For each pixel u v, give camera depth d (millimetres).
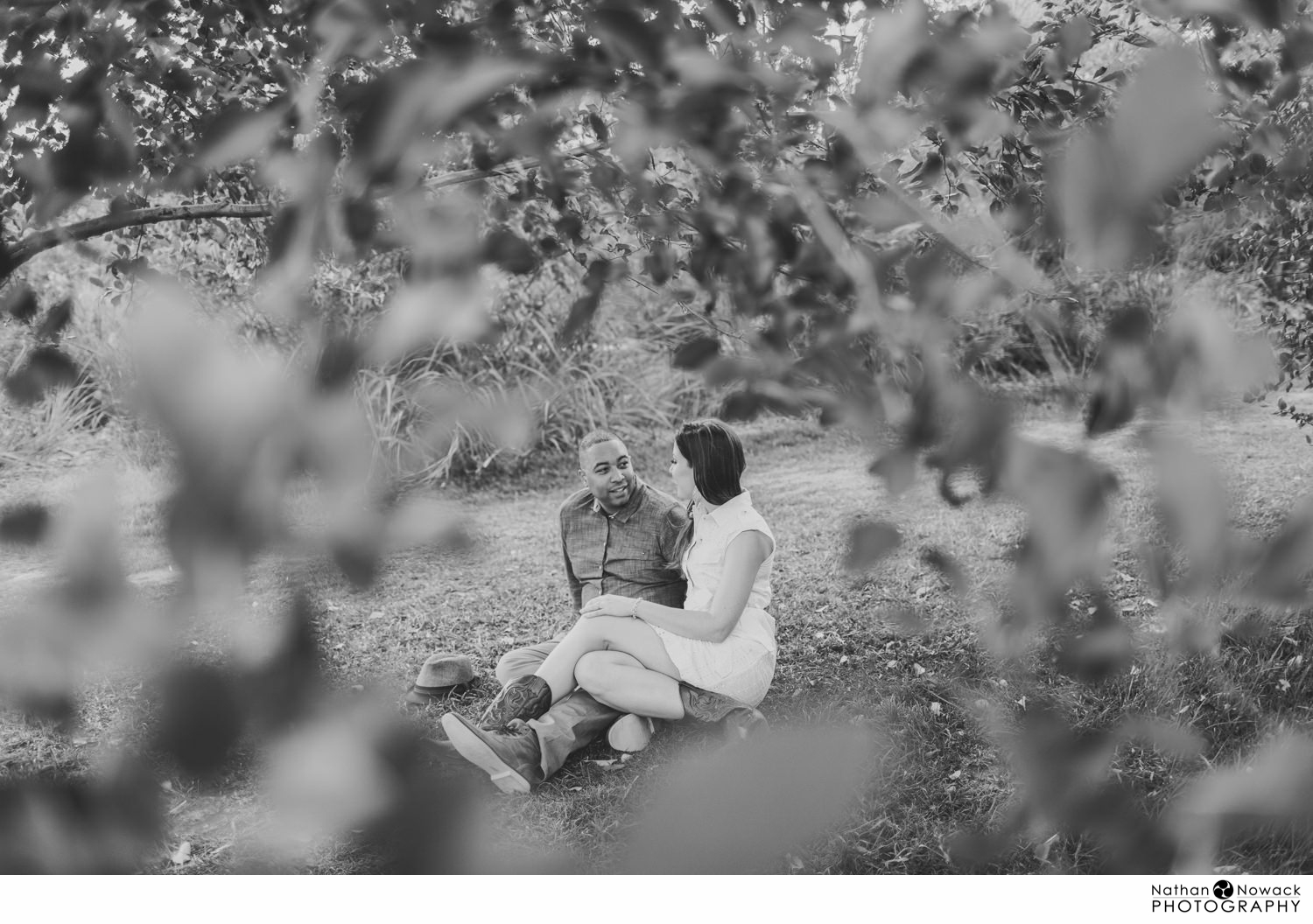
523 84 627
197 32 2072
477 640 4262
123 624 283
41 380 816
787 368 583
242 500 264
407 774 334
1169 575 490
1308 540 419
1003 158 1557
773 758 379
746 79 613
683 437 3236
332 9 585
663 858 372
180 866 2033
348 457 274
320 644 318
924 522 4715
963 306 508
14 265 1052
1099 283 493
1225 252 2658
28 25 1273
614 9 602
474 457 6828
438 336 330
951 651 3471
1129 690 2182
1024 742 588
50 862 354
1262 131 1345
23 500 289
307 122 573
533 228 2107
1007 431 416
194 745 304
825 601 4266
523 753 2814
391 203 478
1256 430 5926
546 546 5672
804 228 1206
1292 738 509
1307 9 780
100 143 805
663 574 3584
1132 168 340
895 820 2240
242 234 2604
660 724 3113
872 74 567
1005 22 587
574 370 7637
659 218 1412
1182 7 585
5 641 278
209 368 259
